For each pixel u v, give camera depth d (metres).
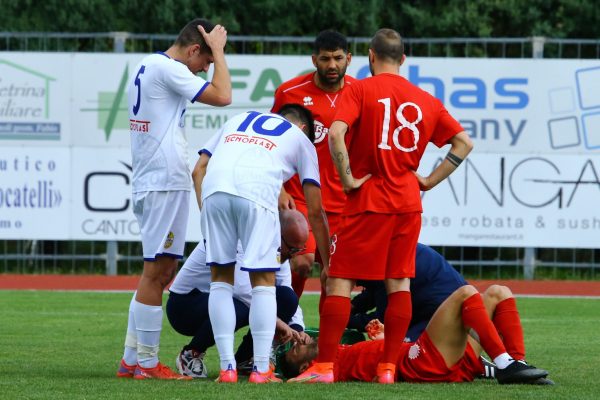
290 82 33.12
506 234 60.50
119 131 61.47
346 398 21.45
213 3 78.81
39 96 61.22
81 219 61.47
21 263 62.25
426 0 79.62
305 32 79.50
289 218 26.02
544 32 76.44
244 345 27.69
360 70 60.12
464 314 24.22
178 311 27.14
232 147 24.92
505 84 60.34
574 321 43.00
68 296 51.97
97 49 66.19
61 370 27.73
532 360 30.73
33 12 78.62
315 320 42.72
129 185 61.50
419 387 23.27
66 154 61.38
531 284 60.00
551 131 60.41
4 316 42.88
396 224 24.66
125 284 58.31
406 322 24.53
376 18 79.12
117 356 31.19
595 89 60.19
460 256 61.19
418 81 60.50
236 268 26.94
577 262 61.56
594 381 25.77
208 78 60.12
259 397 21.52
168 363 30.38
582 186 60.31
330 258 25.00
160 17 77.81
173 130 25.77
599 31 76.81
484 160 60.38
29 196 61.28
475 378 25.84
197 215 59.78
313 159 25.48
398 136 24.67
